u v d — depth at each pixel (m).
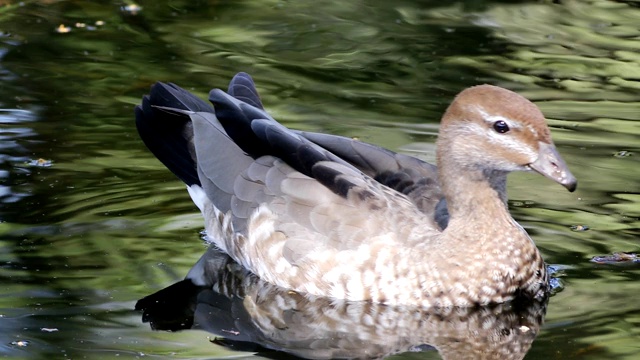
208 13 19.78
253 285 11.80
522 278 11.28
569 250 12.11
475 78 17.11
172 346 9.97
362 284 11.28
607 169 14.07
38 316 10.43
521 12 19.98
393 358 9.89
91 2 20.03
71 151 14.34
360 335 10.49
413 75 17.23
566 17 19.77
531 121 10.98
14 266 11.49
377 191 11.66
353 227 11.38
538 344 10.05
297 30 19.08
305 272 11.48
